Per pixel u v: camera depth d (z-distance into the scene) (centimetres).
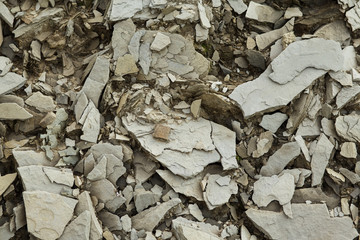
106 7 181
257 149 170
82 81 176
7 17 174
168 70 175
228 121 175
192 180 167
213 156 168
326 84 176
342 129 172
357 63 181
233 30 186
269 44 183
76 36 180
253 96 171
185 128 171
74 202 156
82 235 152
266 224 162
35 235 152
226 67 184
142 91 172
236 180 168
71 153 165
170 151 167
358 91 174
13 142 166
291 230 162
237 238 163
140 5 177
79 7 181
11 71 173
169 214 163
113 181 163
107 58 174
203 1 182
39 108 169
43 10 178
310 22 184
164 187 167
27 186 156
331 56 174
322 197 167
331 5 185
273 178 167
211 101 173
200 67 176
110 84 172
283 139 172
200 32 178
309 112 174
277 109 173
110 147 165
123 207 163
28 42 176
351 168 172
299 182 168
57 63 179
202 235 157
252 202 166
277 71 172
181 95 174
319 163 169
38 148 166
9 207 160
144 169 168
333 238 162
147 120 170
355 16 182
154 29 177
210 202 163
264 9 187
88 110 168
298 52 174
